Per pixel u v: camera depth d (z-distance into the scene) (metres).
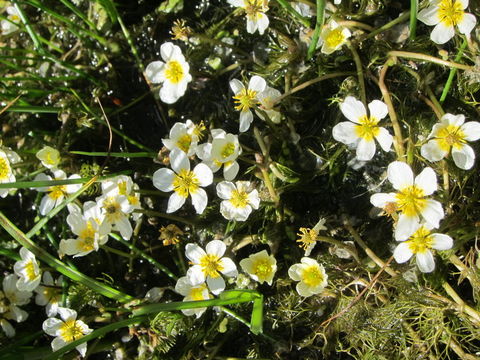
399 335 0.18
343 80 0.20
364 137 0.17
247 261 0.19
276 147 0.20
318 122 0.20
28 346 0.22
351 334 0.19
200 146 0.19
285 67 0.21
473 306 0.18
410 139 0.18
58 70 0.24
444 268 0.18
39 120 0.24
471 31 0.18
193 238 0.21
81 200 0.22
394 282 0.18
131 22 0.23
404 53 0.19
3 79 0.21
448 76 0.19
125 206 0.20
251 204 0.19
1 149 0.21
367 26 0.19
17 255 0.21
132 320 0.19
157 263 0.21
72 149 0.23
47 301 0.21
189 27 0.22
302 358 0.20
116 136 0.23
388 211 0.16
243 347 0.20
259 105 0.20
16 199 0.24
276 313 0.20
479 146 0.18
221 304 0.18
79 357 0.21
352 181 0.20
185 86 0.20
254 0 0.19
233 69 0.22
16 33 0.24
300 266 0.18
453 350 0.18
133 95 0.23
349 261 0.19
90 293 0.21
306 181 0.20
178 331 0.20
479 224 0.18
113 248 0.22
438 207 0.16
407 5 0.20
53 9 0.24
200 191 0.19
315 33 0.18
